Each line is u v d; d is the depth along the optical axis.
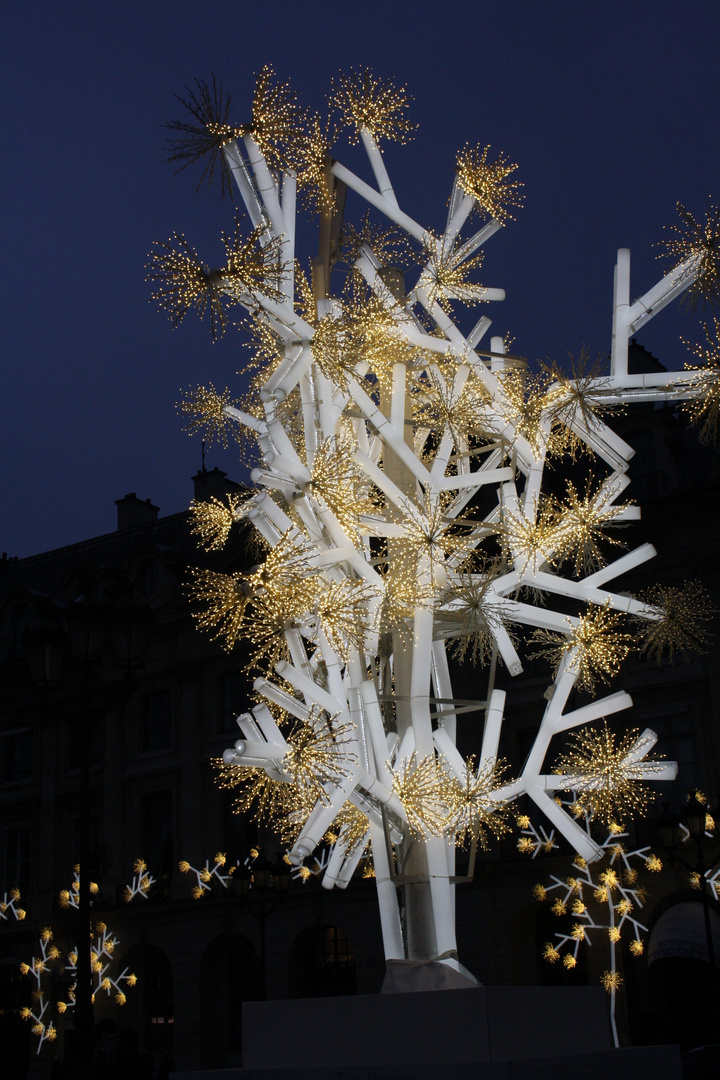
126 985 33.75
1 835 38.25
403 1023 4.18
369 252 5.95
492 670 5.36
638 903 25.34
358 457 5.27
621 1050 4.42
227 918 31.95
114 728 36.22
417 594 5.08
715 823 25.30
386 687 5.58
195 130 5.58
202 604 34.84
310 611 5.03
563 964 27.22
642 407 28.75
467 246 5.89
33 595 39.97
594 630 5.25
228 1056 31.72
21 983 35.84
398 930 5.04
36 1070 33.69
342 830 5.52
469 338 6.15
